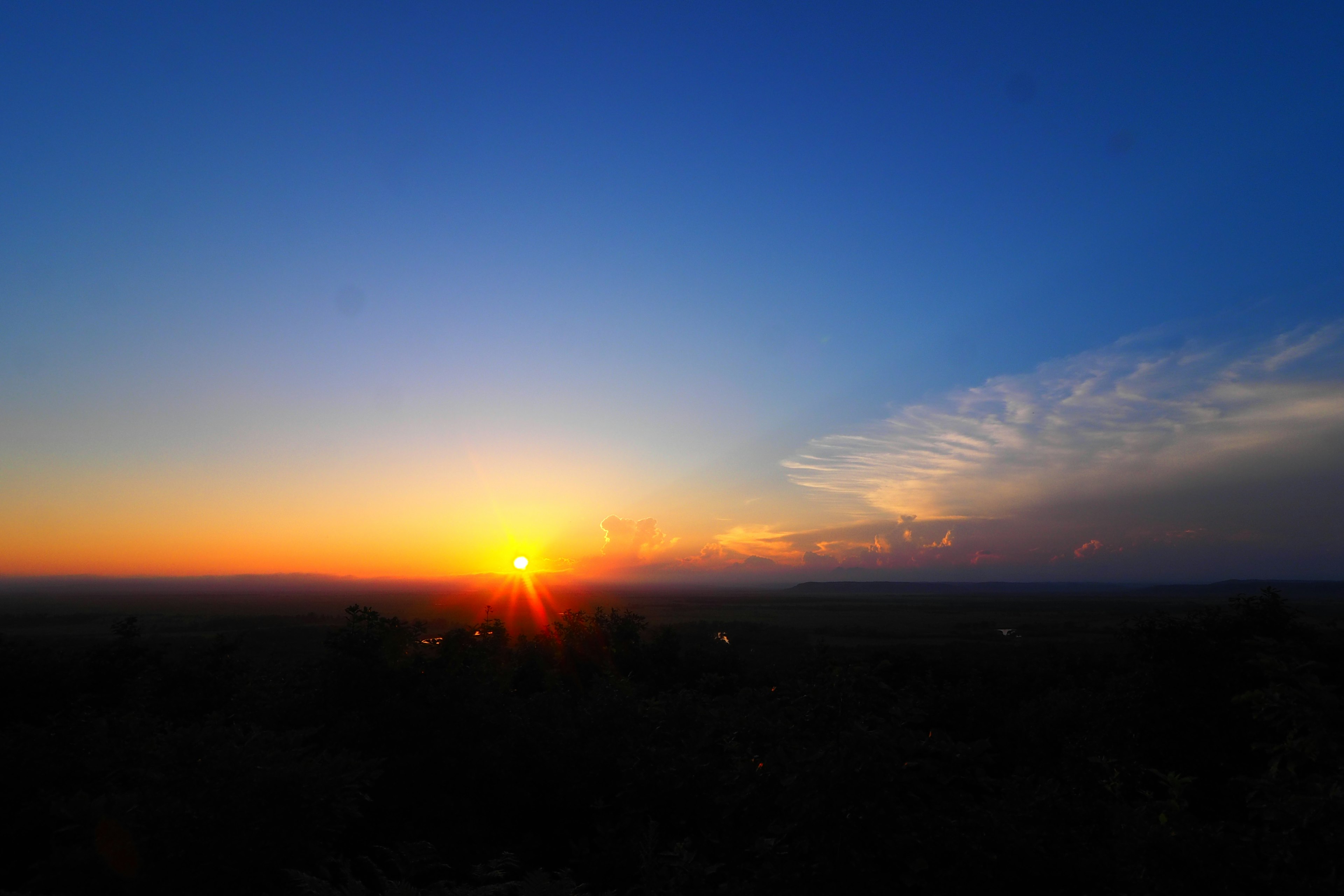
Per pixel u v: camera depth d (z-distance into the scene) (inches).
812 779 205.2
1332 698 202.8
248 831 236.1
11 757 339.3
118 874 234.2
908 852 196.1
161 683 604.1
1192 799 413.1
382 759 304.7
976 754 228.2
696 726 385.1
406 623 505.4
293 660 692.7
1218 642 509.4
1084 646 1391.5
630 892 291.6
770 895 203.0
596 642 792.3
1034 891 201.9
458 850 356.2
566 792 378.0
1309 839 179.8
